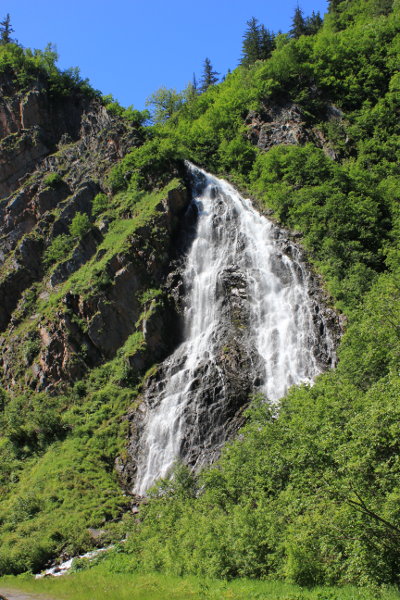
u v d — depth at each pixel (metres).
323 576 18.97
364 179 59.66
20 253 60.34
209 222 60.56
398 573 16.78
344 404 21.78
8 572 28.17
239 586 19.70
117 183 65.56
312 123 72.06
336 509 17.92
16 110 72.81
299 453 19.92
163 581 22.09
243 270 54.84
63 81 77.69
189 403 43.81
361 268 49.34
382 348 28.55
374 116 69.12
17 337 54.50
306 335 47.28
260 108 74.88
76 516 33.50
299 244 54.50
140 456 42.25
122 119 72.06
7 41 91.56
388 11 96.38
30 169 69.50
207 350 48.69
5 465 42.00
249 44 106.25
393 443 16.77
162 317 52.22
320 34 86.94
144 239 56.75
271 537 21.02
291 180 63.25
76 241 60.59
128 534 30.92
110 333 51.75
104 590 21.45
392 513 16.41
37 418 44.88
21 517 34.53
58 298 54.44
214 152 72.69
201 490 33.75
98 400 47.53
